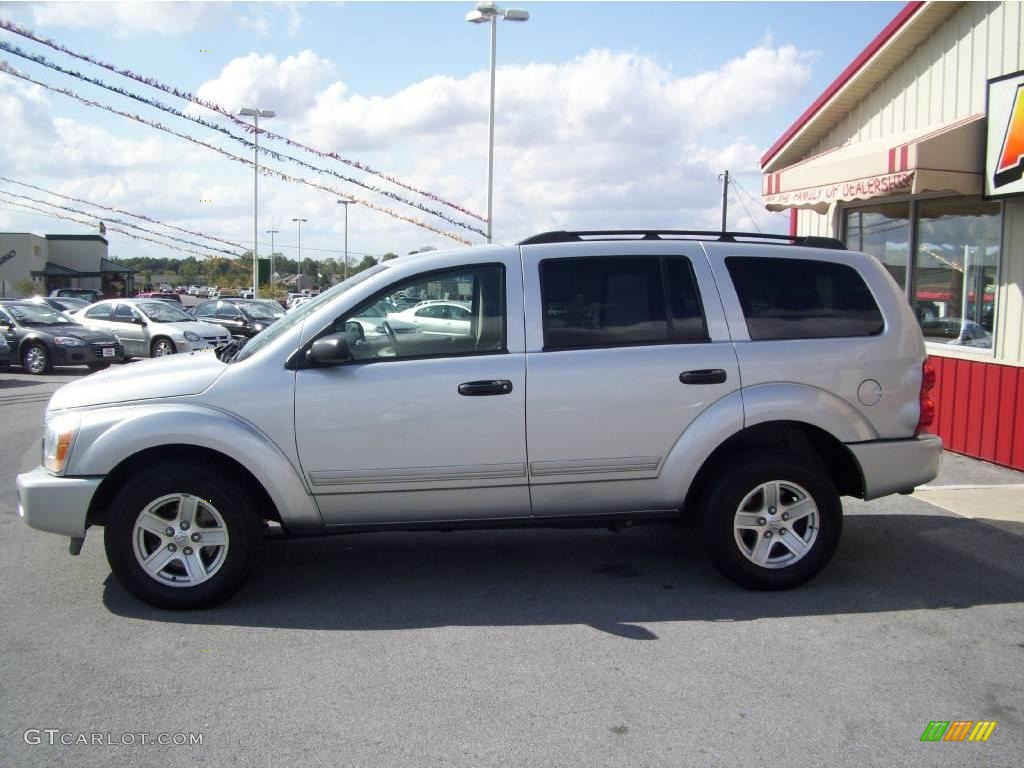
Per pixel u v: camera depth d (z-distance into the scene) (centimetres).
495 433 469
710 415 479
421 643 427
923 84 923
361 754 326
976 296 856
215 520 466
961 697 372
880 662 406
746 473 482
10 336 1778
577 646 423
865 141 995
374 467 467
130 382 479
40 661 406
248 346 511
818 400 486
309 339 474
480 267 489
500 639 432
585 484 481
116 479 476
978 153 773
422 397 465
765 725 347
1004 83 741
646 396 475
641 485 484
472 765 318
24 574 527
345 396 464
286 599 489
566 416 471
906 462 502
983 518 647
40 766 318
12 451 903
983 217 841
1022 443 784
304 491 469
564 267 491
